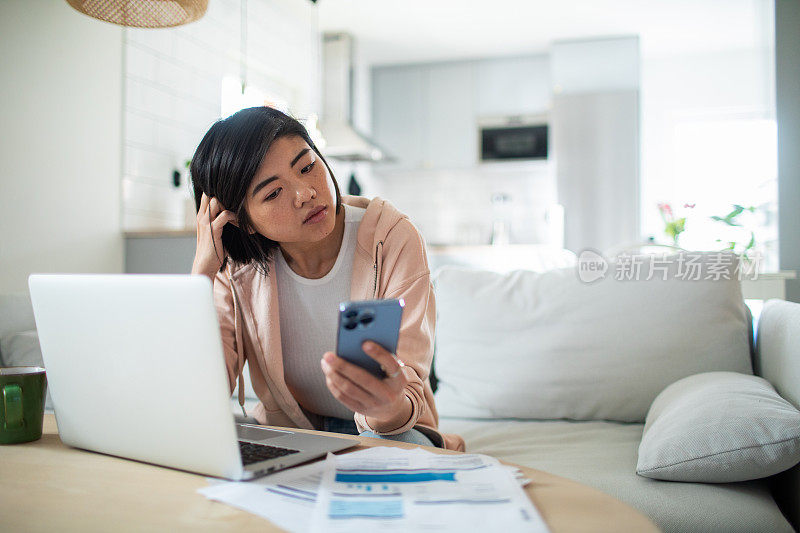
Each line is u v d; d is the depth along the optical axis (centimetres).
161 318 69
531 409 159
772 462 101
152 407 73
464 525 54
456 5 450
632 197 494
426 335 111
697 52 535
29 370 93
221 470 68
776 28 248
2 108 237
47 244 258
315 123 343
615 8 454
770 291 214
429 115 578
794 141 245
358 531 53
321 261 126
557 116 510
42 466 76
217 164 107
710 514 98
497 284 174
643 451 113
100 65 285
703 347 151
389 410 76
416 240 121
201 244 121
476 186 586
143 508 61
